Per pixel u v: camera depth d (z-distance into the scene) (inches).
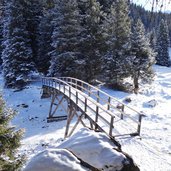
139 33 1077.1
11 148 358.6
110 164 163.2
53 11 1189.1
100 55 1085.1
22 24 1173.1
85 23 1142.3
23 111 899.4
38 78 1280.8
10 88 1182.9
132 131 443.8
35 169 150.6
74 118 770.8
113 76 1063.6
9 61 1154.7
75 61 1024.2
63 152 160.6
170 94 1029.8
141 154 378.0
